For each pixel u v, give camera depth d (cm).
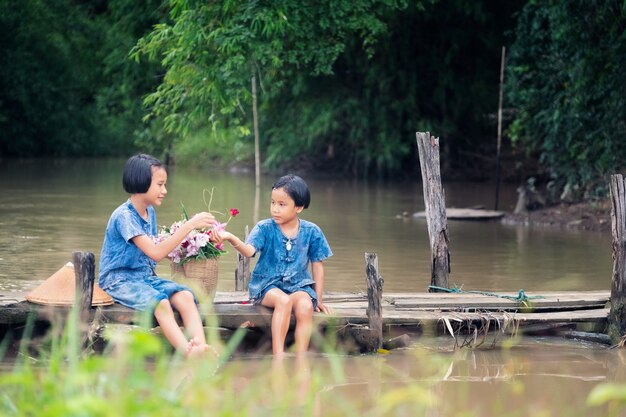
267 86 2798
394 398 455
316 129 2864
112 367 511
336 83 2956
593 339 889
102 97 3628
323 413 620
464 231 1677
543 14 1955
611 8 1830
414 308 893
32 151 3684
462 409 651
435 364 786
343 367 766
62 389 453
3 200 2012
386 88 2870
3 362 746
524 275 1209
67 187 2364
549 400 682
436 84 2991
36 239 1429
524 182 2784
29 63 3534
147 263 795
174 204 1977
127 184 786
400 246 1440
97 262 1234
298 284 813
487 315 870
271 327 796
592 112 1922
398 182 2848
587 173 1939
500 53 2942
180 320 777
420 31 2922
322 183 2748
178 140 3428
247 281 972
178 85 2062
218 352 749
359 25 2148
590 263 1317
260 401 639
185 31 1947
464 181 2877
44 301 762
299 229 822
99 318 755
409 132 2948
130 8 3127
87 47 3750
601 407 667
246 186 2520
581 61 1889
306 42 2148
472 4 2803
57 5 3719
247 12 1933
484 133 3058
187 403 482
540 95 2038
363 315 825
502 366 788
